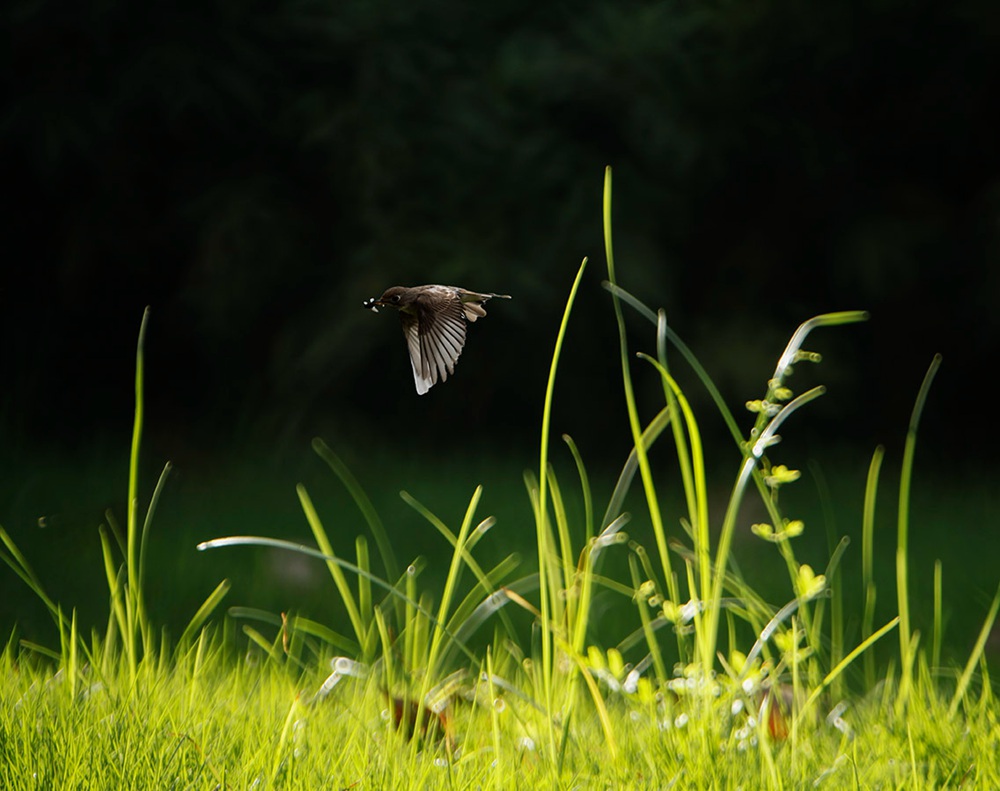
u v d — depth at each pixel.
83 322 15.95
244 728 4.19
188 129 14.97
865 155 16.80
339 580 5.00
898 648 7.67
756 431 4.70
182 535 10.02
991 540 11.19
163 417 16.00
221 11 14.64
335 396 15.21
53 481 12.16
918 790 3.81
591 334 15.94
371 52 15.12
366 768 3.78
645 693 4.42
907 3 15.52
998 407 17.02
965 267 16.27
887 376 17.09
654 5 16.00
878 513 12.71
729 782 3.84
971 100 16.30
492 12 16.02
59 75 14.29
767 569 9.91
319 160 15.37
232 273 14.66
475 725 4.61
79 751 3.71
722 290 16.72
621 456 16.27
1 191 15.20
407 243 14.67
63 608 7.78
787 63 16.09
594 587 8.98
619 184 15.55
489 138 15.06
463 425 16.33
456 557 4.53
